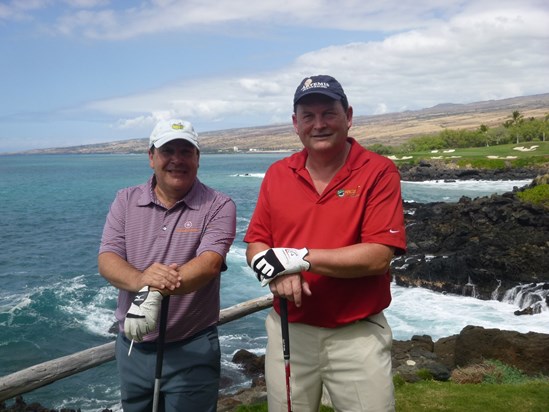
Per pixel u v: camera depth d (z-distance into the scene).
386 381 2.88
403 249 2.79
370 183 2.80
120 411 9.12
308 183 2.88
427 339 9.17
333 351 2.91
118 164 160.50
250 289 16.23
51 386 9.95
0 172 109.06
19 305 15.13
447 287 16.25
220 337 12.45
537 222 20.56
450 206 24.34
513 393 5.89
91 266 20.89
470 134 116.94
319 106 2.78
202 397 3.08
